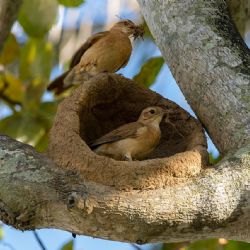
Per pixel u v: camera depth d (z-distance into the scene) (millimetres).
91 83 12477
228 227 9922
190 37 11695
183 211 9703
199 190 9875
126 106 13328
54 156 10906
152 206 9664
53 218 9844
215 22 11766
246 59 11297
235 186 9922
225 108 10992
